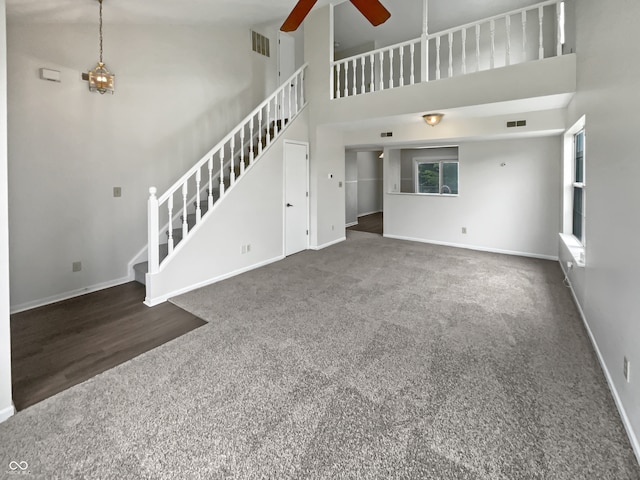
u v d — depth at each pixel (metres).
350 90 7.73
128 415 1.88
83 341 2.77
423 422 1.81
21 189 3.38
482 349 2.57
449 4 5.48
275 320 3.13
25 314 3.33
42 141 3.49
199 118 5.09
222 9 4.43
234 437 1.71
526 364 2.35
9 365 1.86
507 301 3.57
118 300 3.69
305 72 5.79
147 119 4.40
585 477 1.46
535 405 1.92
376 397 2.02
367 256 5.63
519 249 5.67
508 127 4.88
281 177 5.34
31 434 1.75
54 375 2.29
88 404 1.98
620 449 1.60
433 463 1.55
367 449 1.63
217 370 2.32
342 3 5.58
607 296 2.21
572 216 4.69
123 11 3.69
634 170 1.76
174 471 1.52
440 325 3.00
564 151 4.64
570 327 2.92
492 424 1.78
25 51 3.31
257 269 4.86
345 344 2.67
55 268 3.68
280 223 5.38
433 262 5.23
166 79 4.60
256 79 6.13
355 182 9.82
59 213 3.67
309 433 1.74
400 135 5.89
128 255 4.32
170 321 3.14
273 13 5.16
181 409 1.93
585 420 1.80
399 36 6.82
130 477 1.49
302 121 5.71
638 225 1.67
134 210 4.34
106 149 4.01
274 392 2.07
